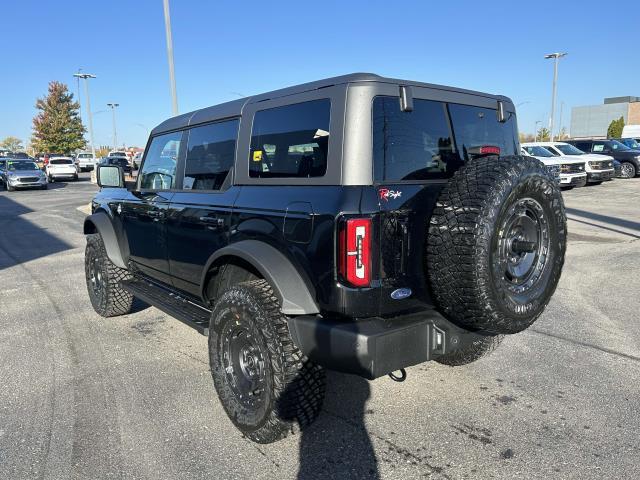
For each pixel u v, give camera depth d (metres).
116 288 5.58
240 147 3.56
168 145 4.56
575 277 7.35
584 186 20.52
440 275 2.82
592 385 3.96
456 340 3.05
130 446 3.23
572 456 3.04
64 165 37.50
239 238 3.39
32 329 5.55
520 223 2.94
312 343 2.88
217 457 3.11
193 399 3.87
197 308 4.16
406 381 4.09
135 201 4.85
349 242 2.68
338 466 3.00
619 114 84.69
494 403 3.71
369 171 2.81
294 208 2.97
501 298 2.77
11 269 8.78
